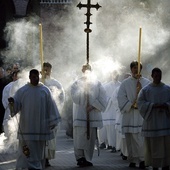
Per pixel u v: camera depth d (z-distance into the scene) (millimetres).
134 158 14969
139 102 13781
